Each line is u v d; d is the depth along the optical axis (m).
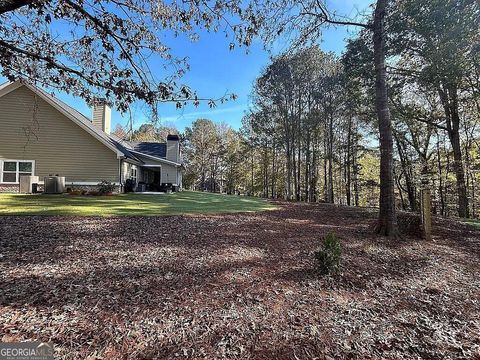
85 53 4.53
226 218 8.61
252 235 6.43
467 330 2.79
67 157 14.71
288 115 22.64
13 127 14.09
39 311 2.72
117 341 2.32
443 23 9.09
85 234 5.75
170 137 21.23
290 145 23.83
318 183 30.36
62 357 2.09
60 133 14.63
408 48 10.89
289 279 3.87
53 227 6.20
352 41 13.32
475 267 4.98
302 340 2.47
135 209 9.48
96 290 3.25
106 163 15.14
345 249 5.50
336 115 21.44
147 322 2.63
